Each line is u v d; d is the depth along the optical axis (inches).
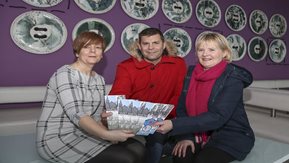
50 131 57.6
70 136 58.1
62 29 107.3
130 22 121.6
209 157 56.2
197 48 64.1
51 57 107.2
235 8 151.0
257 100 106.7
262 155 62.2
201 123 57.3
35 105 106.6
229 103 58.1
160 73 77.0
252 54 159.8
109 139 51.6
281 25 170.9
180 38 134.1
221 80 60.1
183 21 134.5
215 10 144.3
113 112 54.3
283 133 83.7
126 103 54.7
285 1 171.6
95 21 113.3
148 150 61.3
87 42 59.8
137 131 53.7
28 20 101.3
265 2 162.9
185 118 58.1
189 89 66.4
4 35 98.5
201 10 139.6
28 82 104.4
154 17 126.7
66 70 58.6
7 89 91.7
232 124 61.5
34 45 103.2
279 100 99.0
